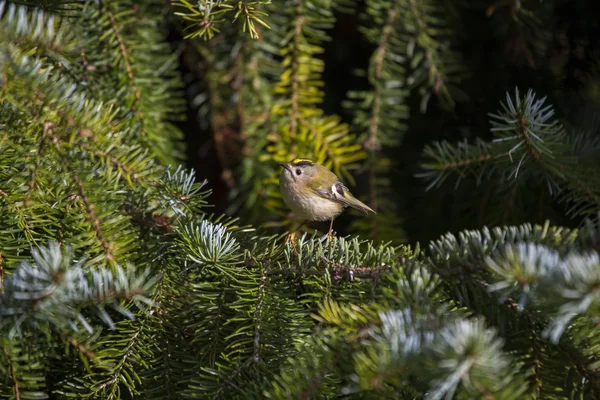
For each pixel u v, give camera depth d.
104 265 5.68
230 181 5.90
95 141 5.69
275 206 5.88
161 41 5.84
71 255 5.65
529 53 5.87
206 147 5.94
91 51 5.79
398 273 5.65
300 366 5.63
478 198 5.88
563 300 5.07
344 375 5.63
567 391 5.65
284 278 5.70
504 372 5.41
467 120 5.93
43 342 5.67
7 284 5.61
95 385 5.67
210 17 5.72
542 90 5.91
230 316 5.69
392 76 5.86
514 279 5.55
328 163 5.87
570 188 5.76
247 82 5.86
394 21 5.85
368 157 5.88
